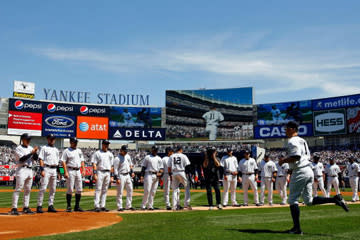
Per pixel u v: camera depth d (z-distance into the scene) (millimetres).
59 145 53156
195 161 43500
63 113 43656
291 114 45844
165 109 50750
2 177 40812
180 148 11625
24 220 8156
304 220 7984
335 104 42656
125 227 7082
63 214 9539
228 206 13078
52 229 6855
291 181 6383
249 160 13367
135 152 52781
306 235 5883
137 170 48312
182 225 7227
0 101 52469
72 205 13664
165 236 5820
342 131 41781
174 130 49688
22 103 41625
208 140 49062
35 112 42250
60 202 15297
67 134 43625
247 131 47906
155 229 6691
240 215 9180
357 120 40562
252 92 48438
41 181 9945
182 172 11352
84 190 29453
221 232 6219
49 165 10062
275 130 46469
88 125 44812
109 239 5621
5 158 47688
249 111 48156
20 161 9469
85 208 12227
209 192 11352
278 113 46688
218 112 49250
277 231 6348
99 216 9117
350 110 41281
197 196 19688
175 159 11414
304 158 6352
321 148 48281
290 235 5887
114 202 15172
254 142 53812
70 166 10508
